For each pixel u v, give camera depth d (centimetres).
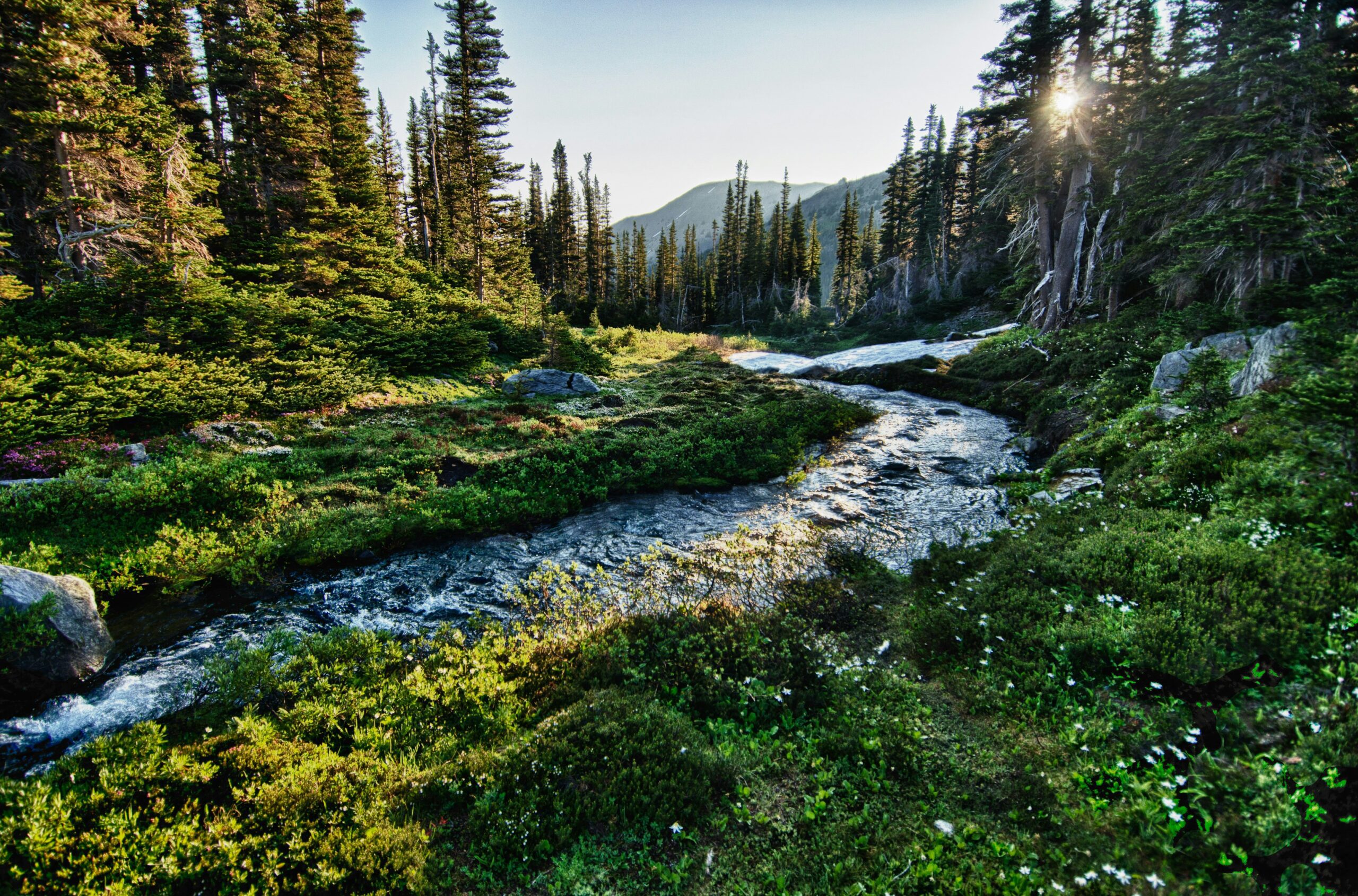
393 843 490
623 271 8794
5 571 749
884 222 6844
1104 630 652
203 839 483
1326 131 1591
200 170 2114
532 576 1106
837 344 5041
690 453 1742
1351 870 359
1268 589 618
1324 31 1658
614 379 2966
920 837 480
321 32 3325
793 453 1808
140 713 708
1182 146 1938
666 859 486
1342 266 1426
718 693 713
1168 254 2092
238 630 909
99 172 1859
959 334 3919
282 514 1231
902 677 722
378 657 836
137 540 1084
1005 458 1655
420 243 4778
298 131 2811
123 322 1711
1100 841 435
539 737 623
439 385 2262
